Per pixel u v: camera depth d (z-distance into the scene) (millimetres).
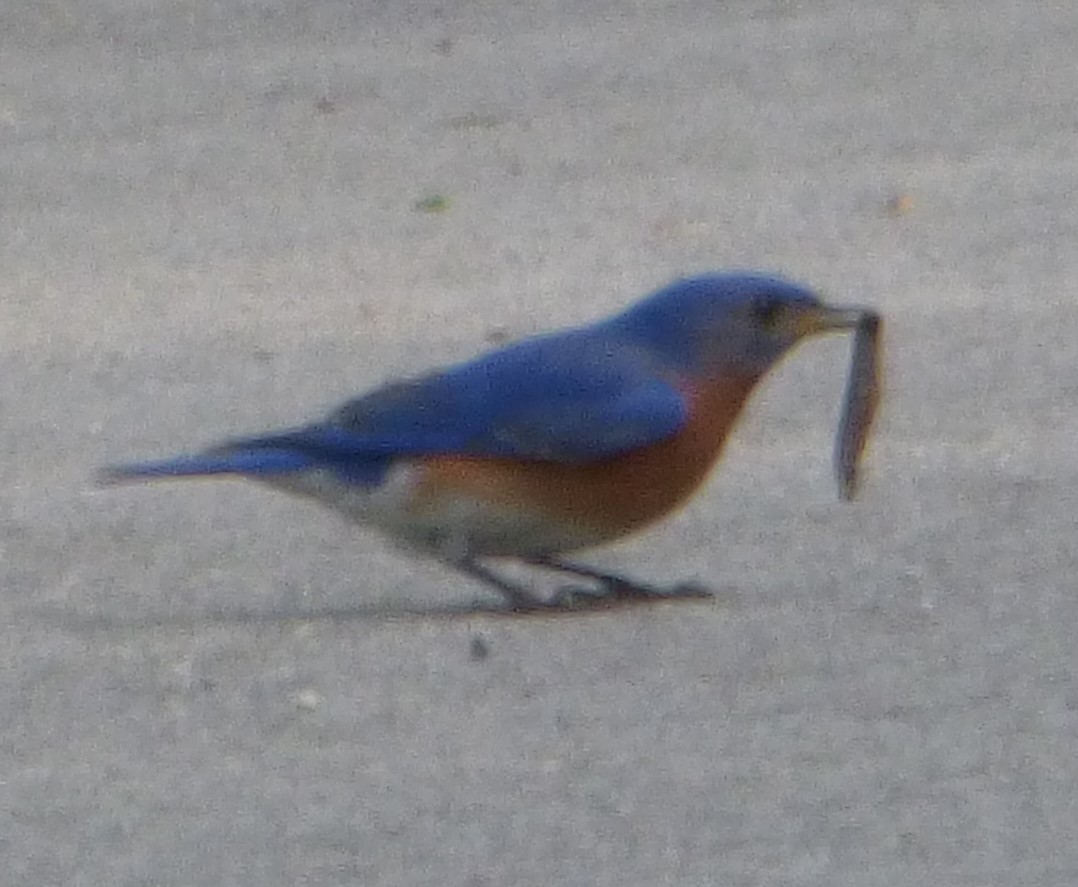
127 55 27844
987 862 9844
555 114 25094
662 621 12883
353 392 17828
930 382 17156
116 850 10312
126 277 20938
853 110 24750
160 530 14828
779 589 13273
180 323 19609
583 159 23719
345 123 25203
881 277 20078
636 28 27828
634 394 12992
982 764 10797
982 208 21656
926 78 25656
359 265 21000
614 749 11148
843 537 14078
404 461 13109
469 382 13102
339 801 10727
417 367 18312
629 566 13781
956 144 23578
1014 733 11125
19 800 10875
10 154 24828
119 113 25938
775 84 25688
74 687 12211
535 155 23906
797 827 10242
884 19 27781
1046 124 24031
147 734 11570
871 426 14016
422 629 12906
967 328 18422
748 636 12555
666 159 23625
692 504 14797
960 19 27672
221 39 28266
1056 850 9930
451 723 11570
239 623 13133
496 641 12680
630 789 10688
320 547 14461
